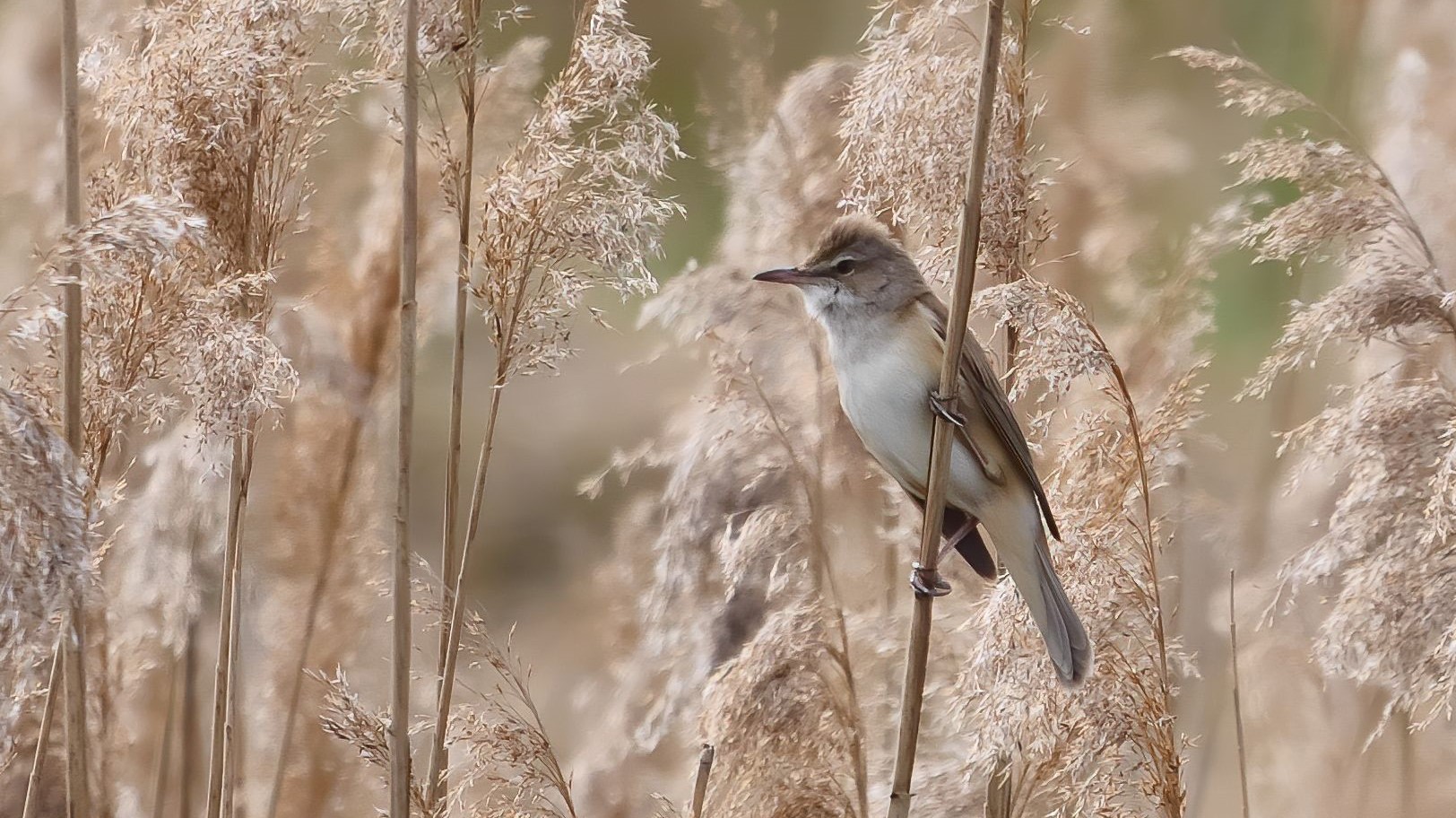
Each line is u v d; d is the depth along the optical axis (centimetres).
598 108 702
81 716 671
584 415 1780
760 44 1027
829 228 852
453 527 724
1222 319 1623
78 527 577
